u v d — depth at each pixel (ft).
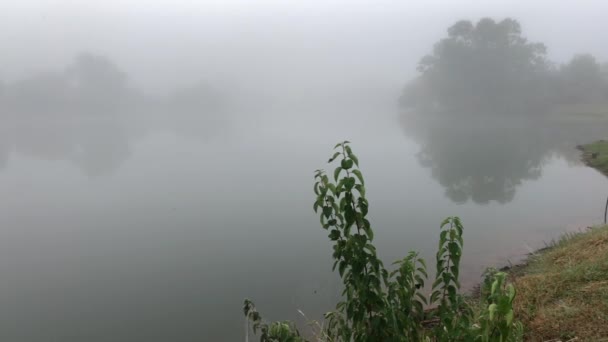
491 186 62.39
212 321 24.95
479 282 26.30
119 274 33.01
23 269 34.60
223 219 48.11
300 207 52.85
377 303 10.52
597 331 13.32
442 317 10.94
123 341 23.26
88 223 47.96
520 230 38.09
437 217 45.62
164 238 41.70
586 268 17.80
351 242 10.36
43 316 26.61
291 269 32.42
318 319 23.63
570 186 58.80
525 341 14.08
